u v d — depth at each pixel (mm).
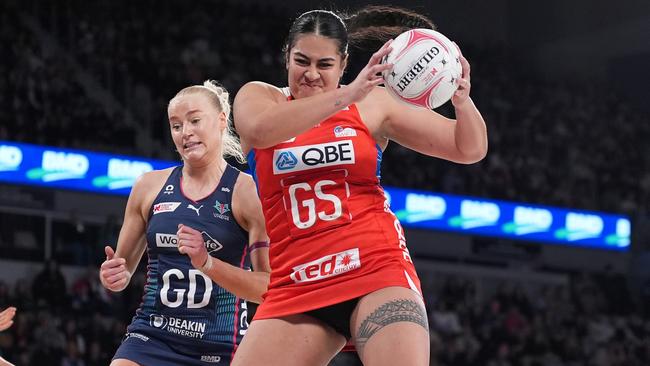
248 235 6992
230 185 6980
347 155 5387
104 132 25984
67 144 25094
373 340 5000
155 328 6840
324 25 5234
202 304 6816
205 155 6953
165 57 31672
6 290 20781
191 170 7016
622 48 38750
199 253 5988
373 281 5180
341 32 5289
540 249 29750
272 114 4949
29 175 22766
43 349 19812
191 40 33344
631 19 37719
